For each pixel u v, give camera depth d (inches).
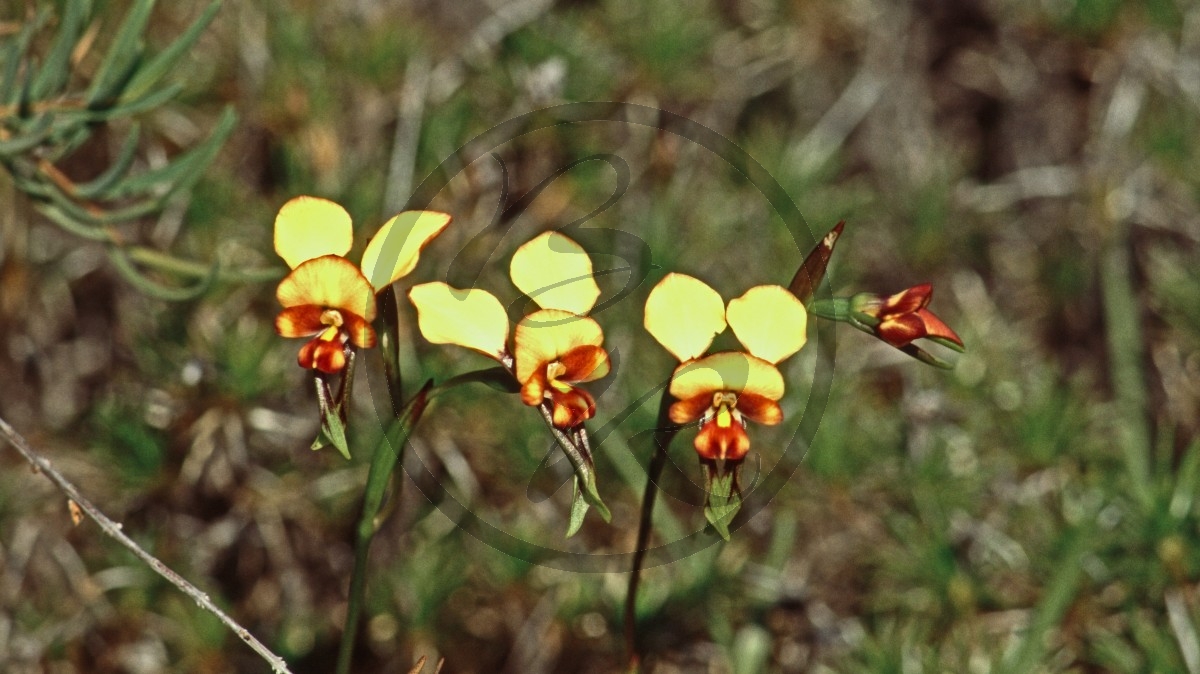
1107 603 33.3
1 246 34.3
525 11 36.9
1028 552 33.7
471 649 34.0
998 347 36.0
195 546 34.1
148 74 31.0
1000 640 33.4
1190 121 37.7
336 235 27.1
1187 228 37.6
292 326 27.0
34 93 31.2
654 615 33.3
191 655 33.7
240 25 34.9
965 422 34.8
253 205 34.5
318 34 35.6
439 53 36.8
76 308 35.3
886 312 27.6
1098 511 33.4
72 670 34.2
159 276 34.4
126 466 33.7
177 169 31.0
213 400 33.5
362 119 34.9
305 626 34.2
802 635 34.0
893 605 33.6
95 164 34.8
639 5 37.0
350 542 34.3
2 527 34.1
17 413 34.7
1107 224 37.7
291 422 34.0
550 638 33.7
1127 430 34.5
